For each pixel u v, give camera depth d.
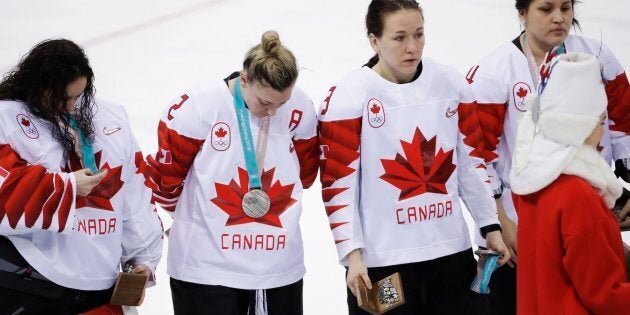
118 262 11.20
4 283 10.21
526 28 12.28
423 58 11.41
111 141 10.95
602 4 27.50
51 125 10.36
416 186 11.20
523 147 9.27
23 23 28.25
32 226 10.04
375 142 11.17
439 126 11.27
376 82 11.12
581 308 8.92
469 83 12.38
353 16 28.61
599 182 8.86
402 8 10.67
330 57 24.58
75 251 10.64
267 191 10.99
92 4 30.45
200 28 27.66
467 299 11.54
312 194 18.02
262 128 10.91
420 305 11.73
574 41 12.67
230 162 10.89
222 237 10.92
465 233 11.57
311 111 11.27
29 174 10.05
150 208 11.57
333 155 11.20
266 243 10.95
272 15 28.86
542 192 9.09
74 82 10.11
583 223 8.66
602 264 8.64
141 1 30.84
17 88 10.28
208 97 10.85
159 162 11.17
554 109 8.84
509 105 12.30
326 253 15.92
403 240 11.27
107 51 25.58
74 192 10.21
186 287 11.17
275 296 11.12
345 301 14.36
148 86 22.86
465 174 11.70
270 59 10.02
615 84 12.79
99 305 11.08
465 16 27.61
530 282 9.38
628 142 12.95
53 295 10.47
